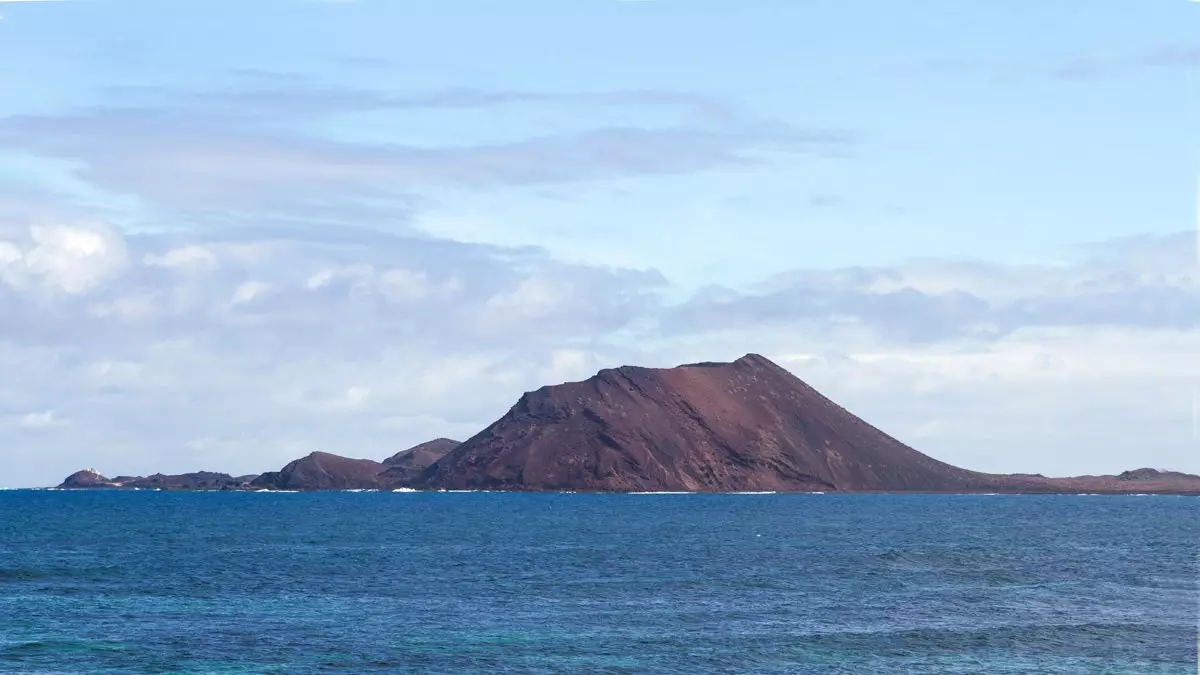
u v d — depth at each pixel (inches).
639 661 1883.6
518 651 1959.9
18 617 2337.6
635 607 2497.5
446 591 2797.7
